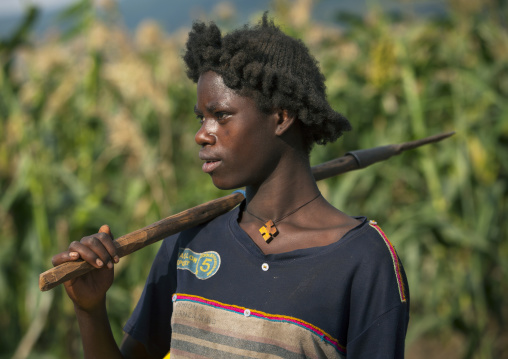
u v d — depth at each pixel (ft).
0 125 19.38
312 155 19.80
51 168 19.67
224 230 5.86
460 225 19.56
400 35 21.16
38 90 21.39
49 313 20.13
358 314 5.17
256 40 5.42
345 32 22.02
